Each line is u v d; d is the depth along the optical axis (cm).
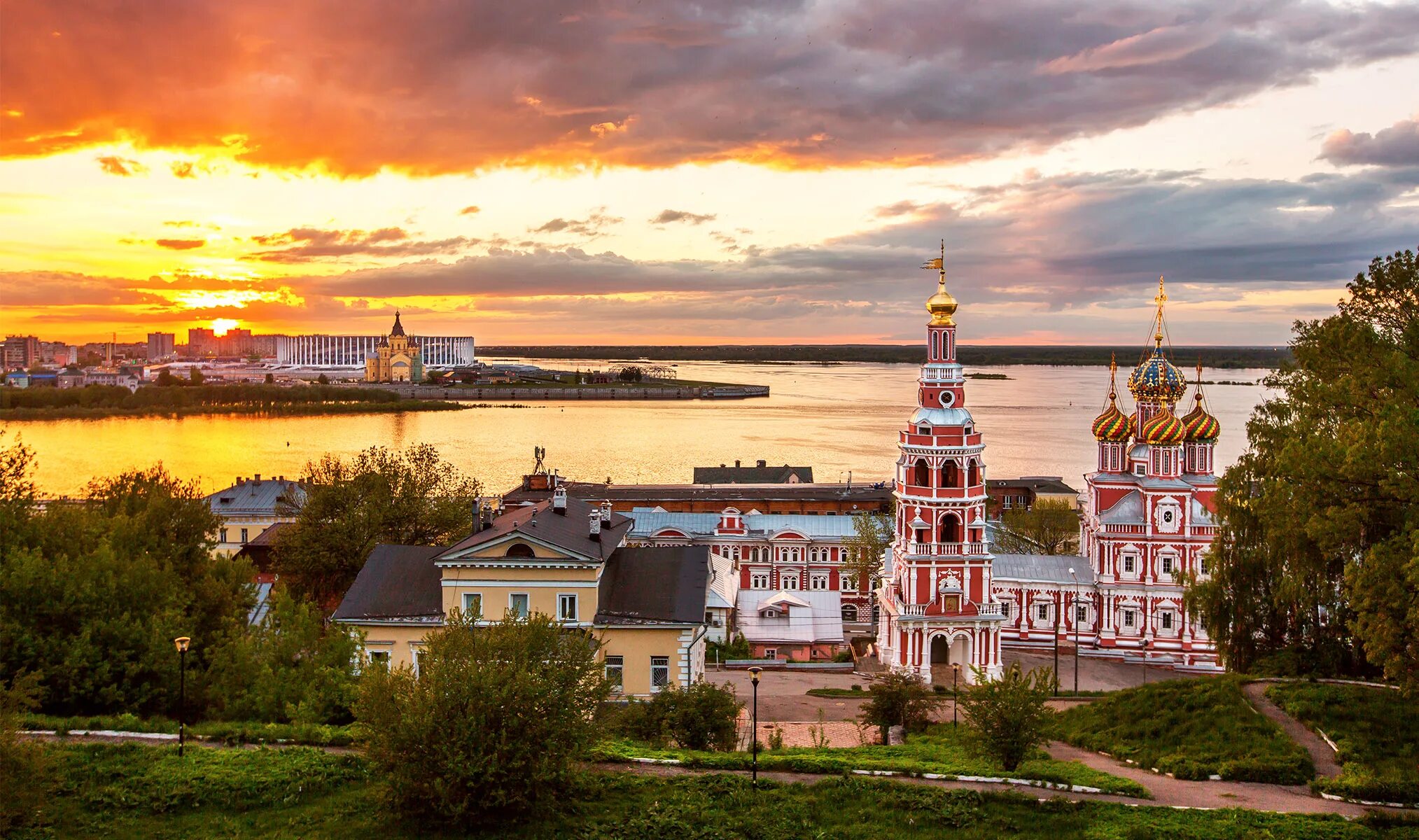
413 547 7762
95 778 4906
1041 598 11594
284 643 6488
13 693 4634
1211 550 8400
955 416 10500
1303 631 7725
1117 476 11619
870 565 13688
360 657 6825
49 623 6212
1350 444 5588
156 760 5097
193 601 7244
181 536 8200
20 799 4391
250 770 4997
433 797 4425
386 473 11238
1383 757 5472
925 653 10344
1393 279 6400
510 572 7188
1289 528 6631
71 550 7062
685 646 7088
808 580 14588
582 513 8394
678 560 7581
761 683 9694
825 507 17538
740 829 4525
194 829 4556
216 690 6250
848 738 7088
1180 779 5503
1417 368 5928
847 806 4797
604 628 7050
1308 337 7031
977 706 5653
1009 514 17488
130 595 6575
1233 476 8075
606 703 6344
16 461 8250
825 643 11169
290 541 10788
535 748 4509
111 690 5975
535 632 4753
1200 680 6944
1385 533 5997
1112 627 11325
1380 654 5197
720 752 5616
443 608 7238
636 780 4991
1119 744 6328
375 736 4562
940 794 4869
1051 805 4794
